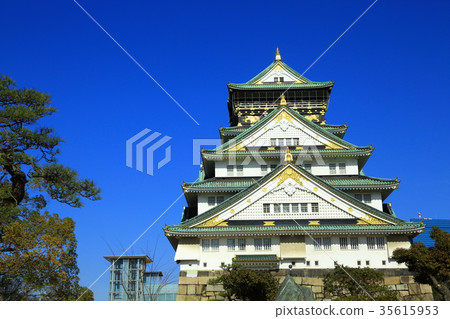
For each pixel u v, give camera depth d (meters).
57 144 42.81
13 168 42.09
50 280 39.34
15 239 37.59
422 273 44.06
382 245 57.78
